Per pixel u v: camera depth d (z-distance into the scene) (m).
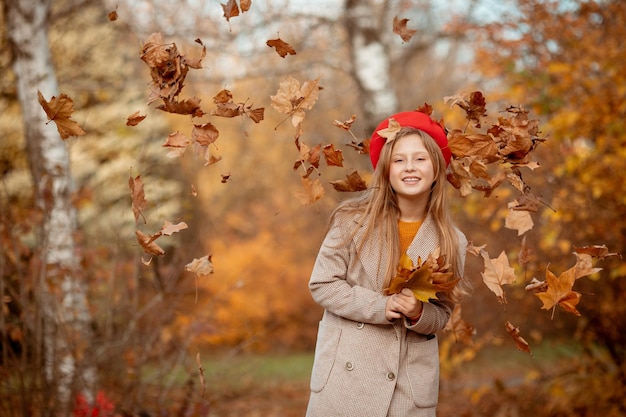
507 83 5.67
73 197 5.54
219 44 7.41
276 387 9.86
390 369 2.46
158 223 7.01
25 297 4.57
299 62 8.03
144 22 7.80
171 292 5.70
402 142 2.54
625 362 5.57
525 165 2.56
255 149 16.92
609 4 5.30
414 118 2.59
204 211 14.57
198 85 8.34
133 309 5.36
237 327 13.24
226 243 16.39
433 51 14.34
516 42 5.64
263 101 8.73
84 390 4.81
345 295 2.49
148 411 5.16
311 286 2.57
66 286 5.28
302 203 2.67
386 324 2.49
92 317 5.63
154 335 5.34
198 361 2.68
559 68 4.76
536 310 6.04
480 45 6.02
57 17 6.94
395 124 2.49
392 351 2.48
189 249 6.41
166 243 10.38
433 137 2.58
